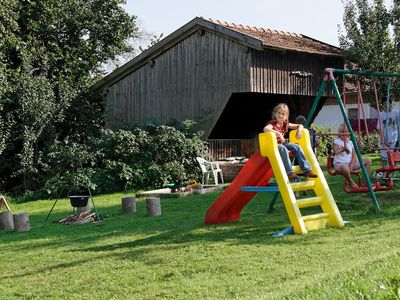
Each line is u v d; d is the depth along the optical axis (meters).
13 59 21.28
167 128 18.75
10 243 9.57
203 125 19.66
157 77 21.00
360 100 11.04
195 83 19.94
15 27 19.34
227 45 19.03
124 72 21.73
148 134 19.44
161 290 6.03
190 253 7.57
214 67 19.41
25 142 19.00
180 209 12.18
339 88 22.03
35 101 19.08
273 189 8.81
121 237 9.23
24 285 6.70
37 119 19.12
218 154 19.84
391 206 10.25
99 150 18.42
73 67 23.59
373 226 8.66
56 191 17.41
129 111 21.77
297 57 20.03
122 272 6.88
